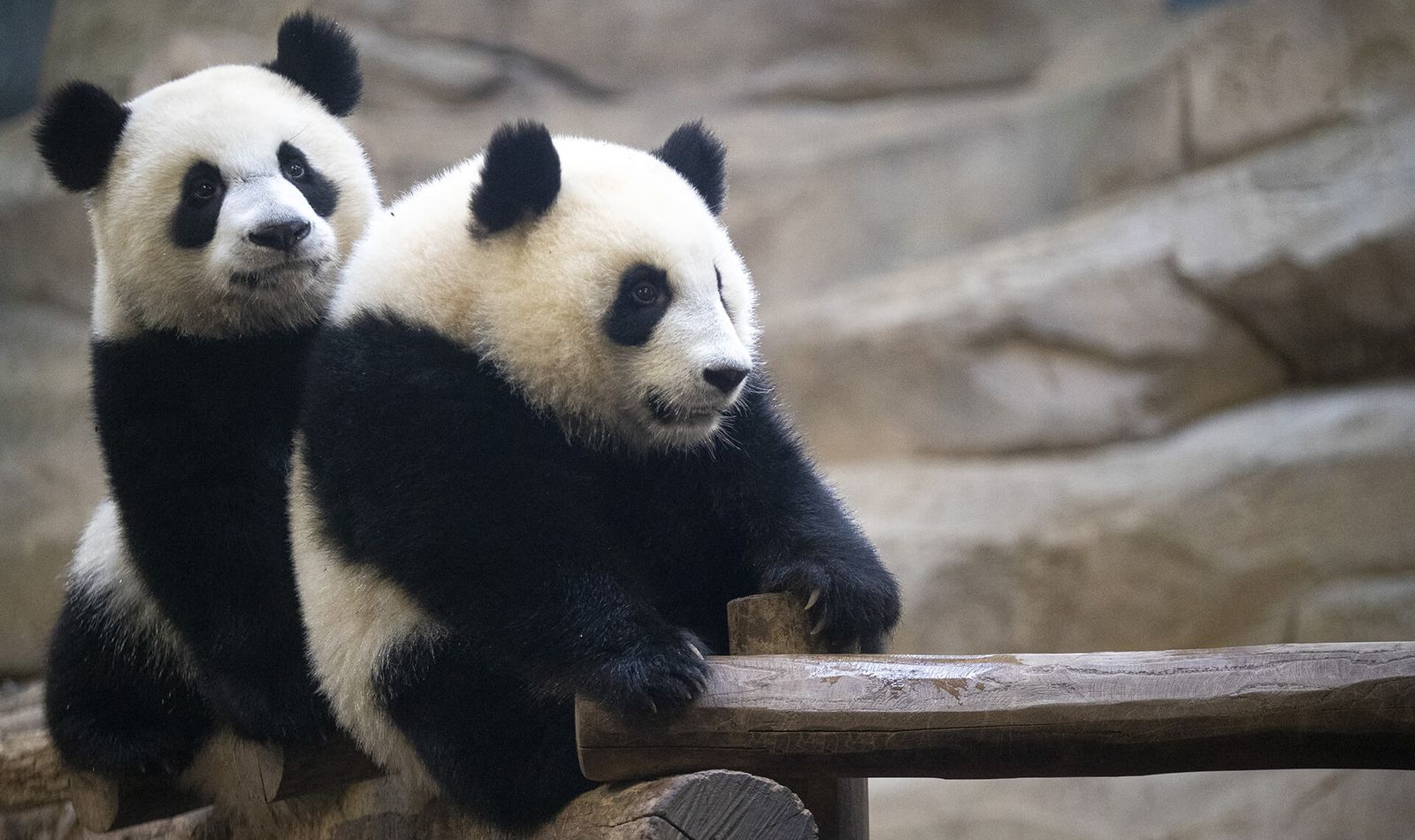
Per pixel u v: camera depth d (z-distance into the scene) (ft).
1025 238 88.28
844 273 92.73
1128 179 87.81
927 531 73.46
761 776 21.59
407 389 25.03
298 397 31.45
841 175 93.76
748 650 24.40
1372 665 19.62
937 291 83.76
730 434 27.63
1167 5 97.81
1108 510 71.31
